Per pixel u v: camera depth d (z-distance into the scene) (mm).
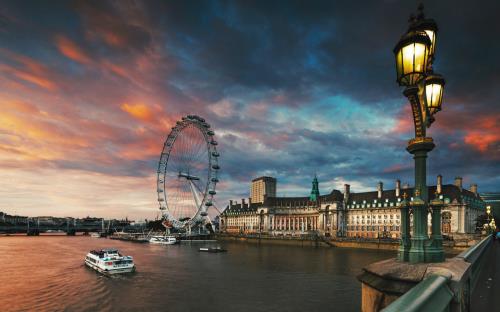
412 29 9422
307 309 49875
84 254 126438
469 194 166250
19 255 122500
